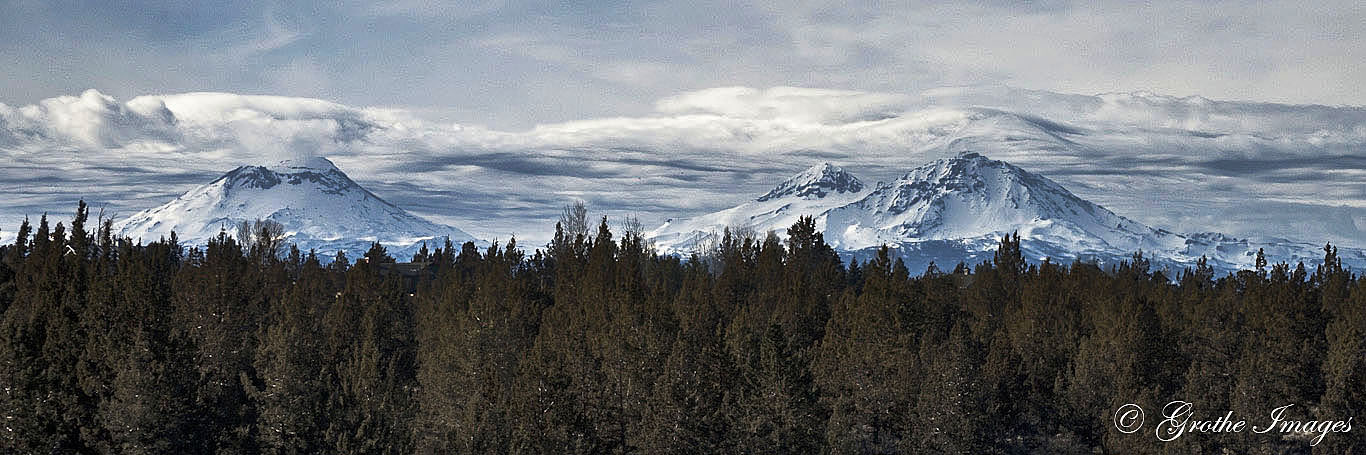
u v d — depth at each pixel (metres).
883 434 104.12
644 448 94.62
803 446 97.19
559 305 127.75
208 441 96.44
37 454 92.06
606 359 102.12
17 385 92.81
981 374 105.25
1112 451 101.38
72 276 113.88
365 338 113.38
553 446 92.62
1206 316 123.00
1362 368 105.69
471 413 93.38
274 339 101.00
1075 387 107.31
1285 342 113.88
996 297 141.12
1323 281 152.88
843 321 120.94
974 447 100.94
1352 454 102.38
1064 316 127.50
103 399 94.56
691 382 97.00
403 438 95.19
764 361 99.50
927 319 123.50
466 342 103.50
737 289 142.38
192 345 99.12
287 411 93.06
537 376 94.56
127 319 99.06
